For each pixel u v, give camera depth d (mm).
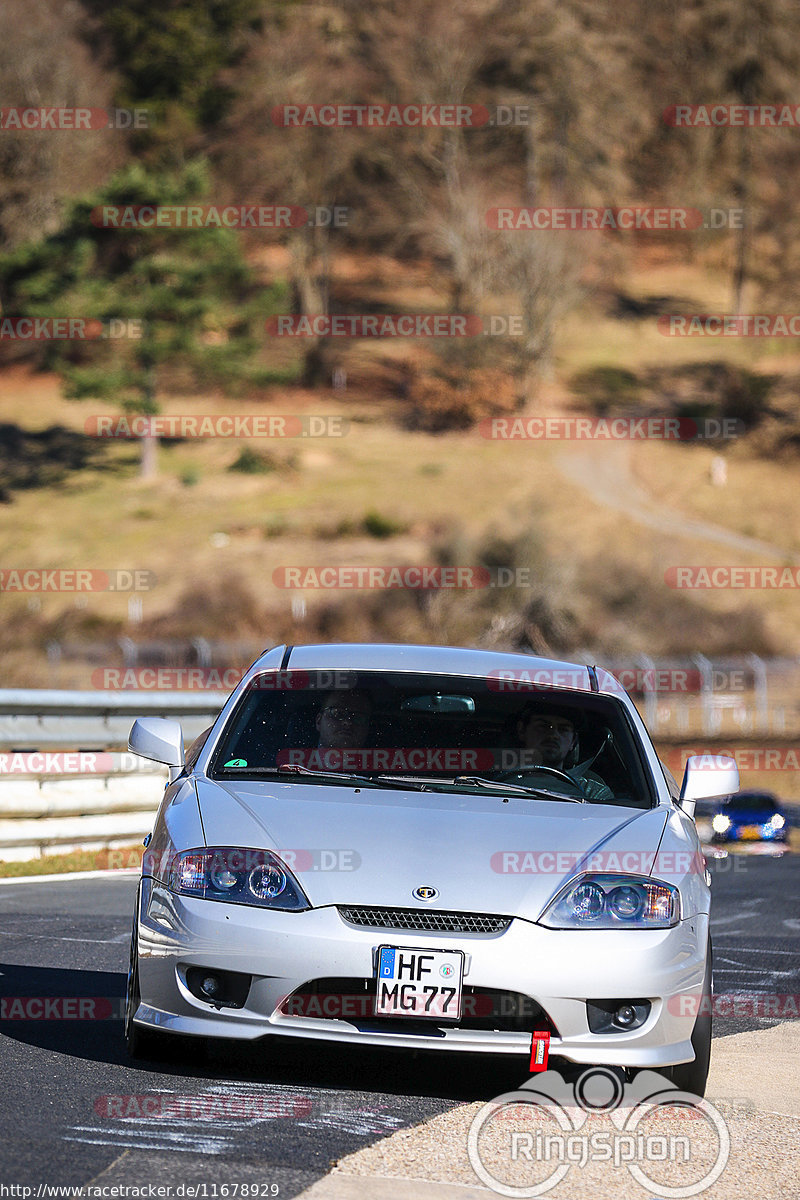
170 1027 16797
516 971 16344
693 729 140875
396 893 16641
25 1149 14258
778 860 59500
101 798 40562
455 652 22891
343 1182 13922
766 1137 16484
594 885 17109
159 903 17281
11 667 162375
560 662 23141
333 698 20984
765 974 28203
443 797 18875
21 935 27281
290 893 16750
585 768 20266
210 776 19422
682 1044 17203
